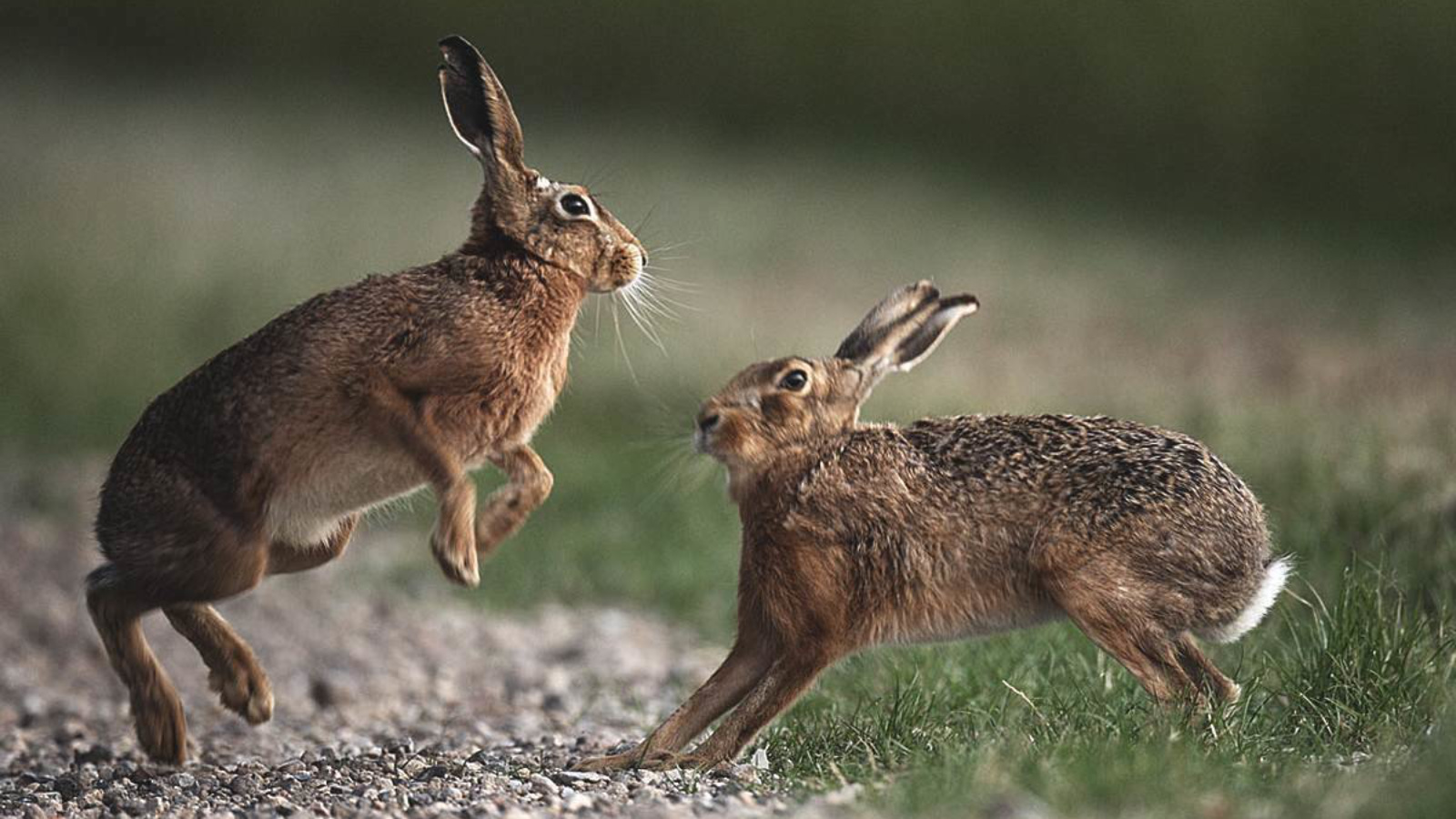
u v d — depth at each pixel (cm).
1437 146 4844
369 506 995
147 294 3056
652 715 1307
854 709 1124
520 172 1021
